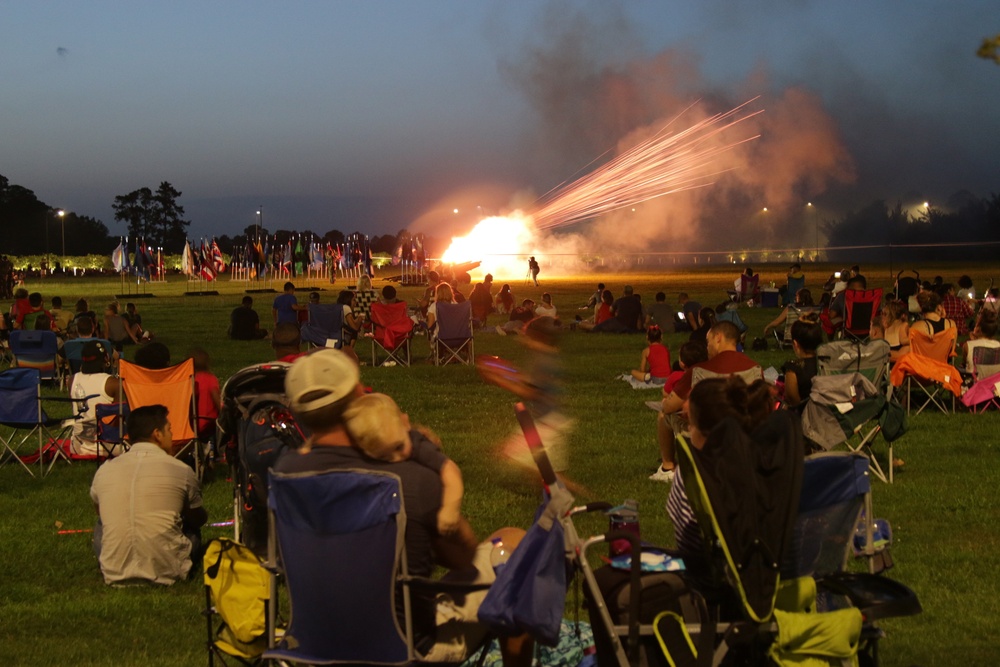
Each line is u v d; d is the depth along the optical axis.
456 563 4.57
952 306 22.03
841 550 4.58
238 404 6.91
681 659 4.07
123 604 6.98
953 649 5.86
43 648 6.24
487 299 28.77
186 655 6.07
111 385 11.23
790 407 9.44
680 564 4.46
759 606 4.12
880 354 9.73
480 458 11.18
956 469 10.49
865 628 4.46
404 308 19.73
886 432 9.36
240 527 7.05
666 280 64.38
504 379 6.22
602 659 4.30
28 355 17.08
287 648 4.38
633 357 20.36
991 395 13.59
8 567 7.86
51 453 11.83
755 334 25.73
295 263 83.50
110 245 194.12
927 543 8.00
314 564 4.20
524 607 4.02
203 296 53.41
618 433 12.41
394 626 4.20
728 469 4.17
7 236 179.62
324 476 4.12
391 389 16.45
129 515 7.39
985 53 6.46
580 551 4.10
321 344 20.08
